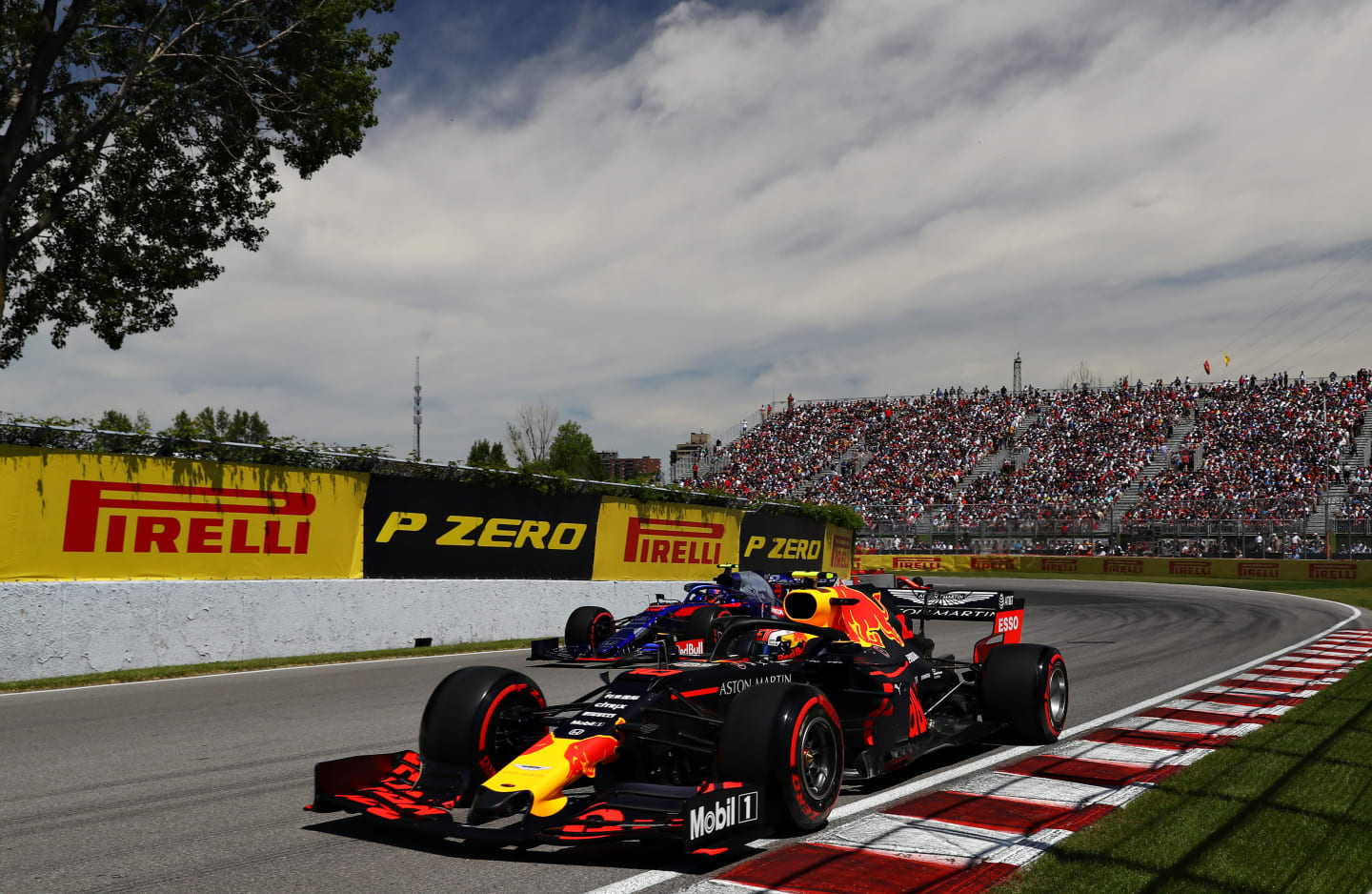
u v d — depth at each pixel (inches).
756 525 946.1
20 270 692.7
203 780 236.2
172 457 474.9
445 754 187.6
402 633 564.4
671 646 403.9
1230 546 1476.4
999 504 1838.1
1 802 215.3
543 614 659.4
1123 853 172.7
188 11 657.0
